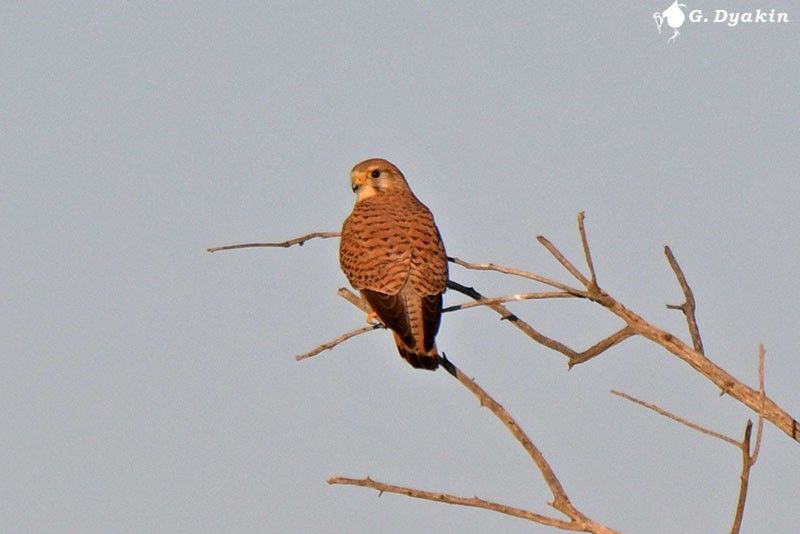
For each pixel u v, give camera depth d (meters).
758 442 6.78
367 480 7.66
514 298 8.85
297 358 9.95
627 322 8.98
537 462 7.93
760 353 6.93
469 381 8.23
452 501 7.63
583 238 8.69
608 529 7.50
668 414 6.97
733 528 6.87
